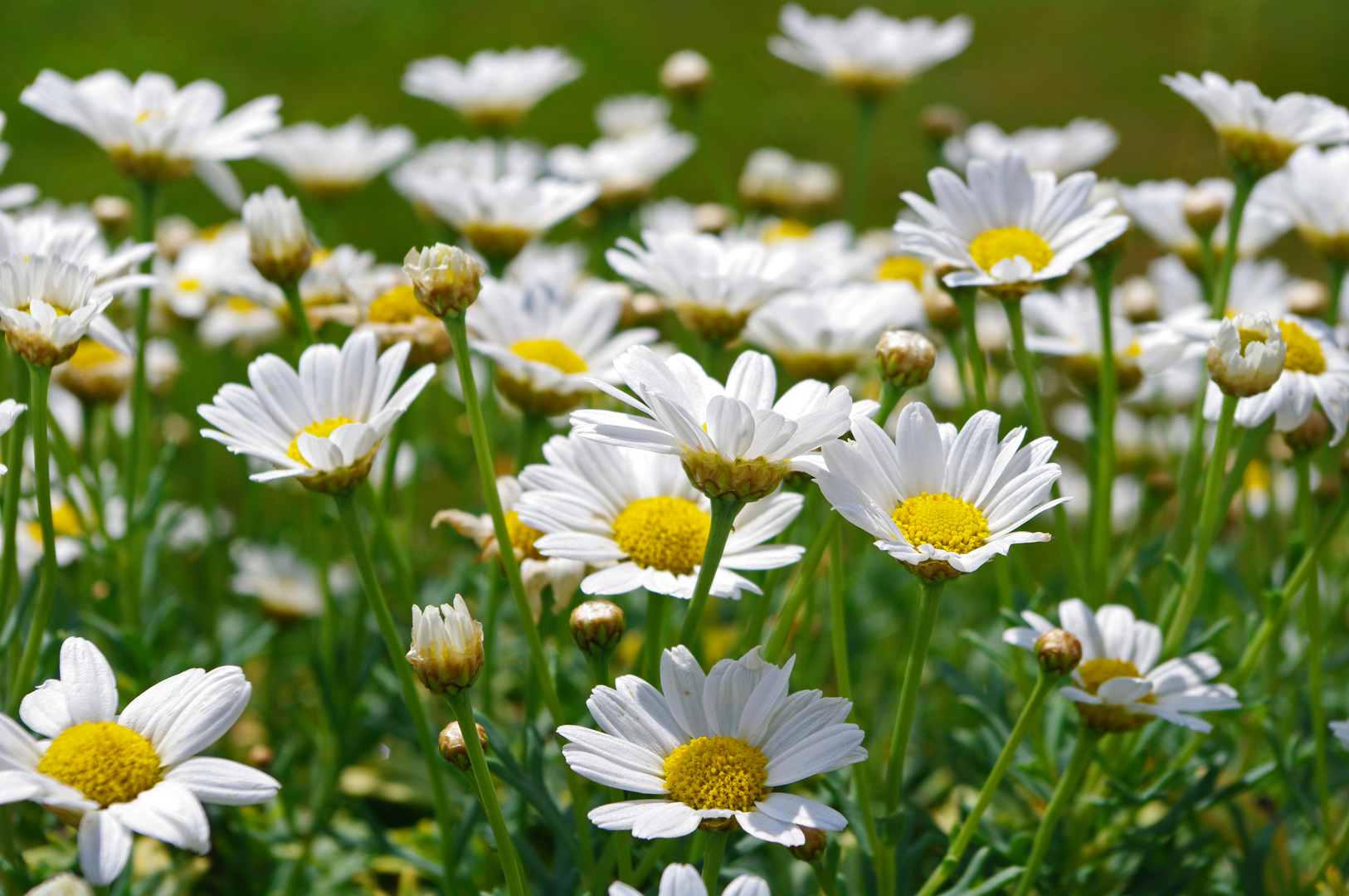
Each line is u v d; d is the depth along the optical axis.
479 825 0.79
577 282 0.93
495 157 1.12
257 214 0.78
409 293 0.81
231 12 2.67
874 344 0.83
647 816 0.70
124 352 0.78
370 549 0.83
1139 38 2.59
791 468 0.71
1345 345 0.81
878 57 1.10
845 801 0.77
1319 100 0.81
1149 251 1.83
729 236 0.97
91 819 0.69
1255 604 0.86
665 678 0.72
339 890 0.84
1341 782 0.82
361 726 0.84
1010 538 0.71
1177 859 0.79
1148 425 1.01
